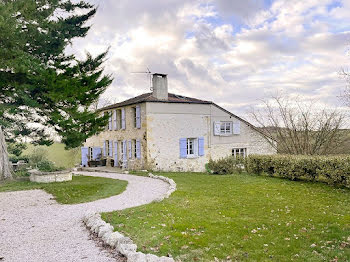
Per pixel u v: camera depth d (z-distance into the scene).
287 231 5.93
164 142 19.59
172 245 5.19
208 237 5.57
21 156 27.09
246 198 9.33
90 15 18.11
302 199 9.15
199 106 21.28
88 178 15.55
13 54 12.01
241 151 23.55
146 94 23.00
